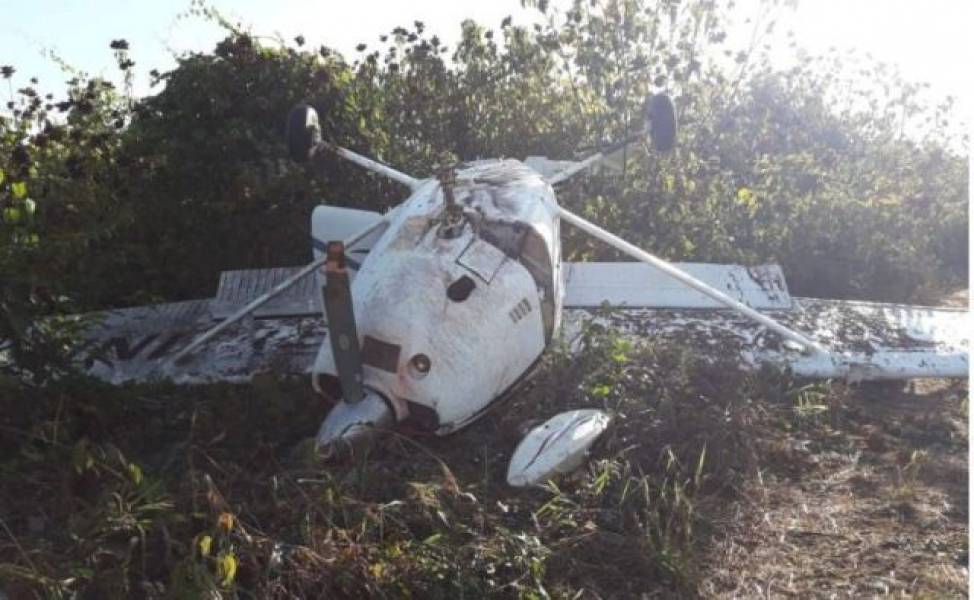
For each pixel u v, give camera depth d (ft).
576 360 20.35
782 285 25.88
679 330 23.54
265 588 13.19
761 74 37.19
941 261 34.81
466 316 17.35
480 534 14.84
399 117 32.63
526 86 33.71
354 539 14.33
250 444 18.62
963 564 15.24
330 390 17.97
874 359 22.76
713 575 14.92
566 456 16.88
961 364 22.79
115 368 22.34
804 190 33.63
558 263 19.99
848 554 15.56
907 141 39.65
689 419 18.95
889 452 19.61
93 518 14.01
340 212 24.84
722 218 29.86
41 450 17.72
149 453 18.39
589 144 32.32
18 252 19.52
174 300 28.71
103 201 27.12
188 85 31.22
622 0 33.35
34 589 12.84
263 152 29.99
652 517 15.61
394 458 17.21
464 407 17.20
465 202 19.66
